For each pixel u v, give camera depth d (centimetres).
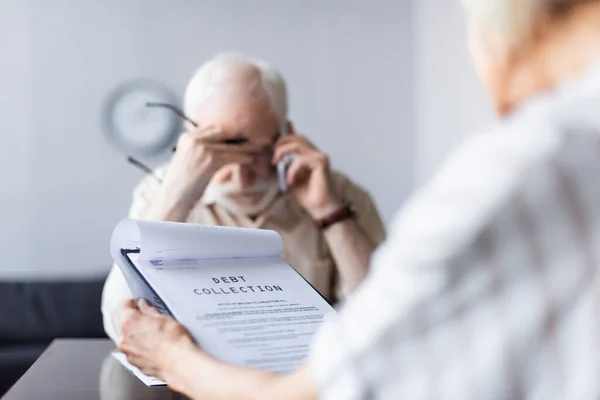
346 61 457
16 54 432
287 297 98
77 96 436
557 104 52
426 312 52
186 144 168
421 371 52
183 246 101
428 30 438
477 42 60
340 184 195
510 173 50
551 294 50
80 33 436
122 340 87
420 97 453
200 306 91
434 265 51
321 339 57
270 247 109
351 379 54
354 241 177
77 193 436
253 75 175
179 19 444
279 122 181
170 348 81
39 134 433
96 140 437
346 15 457
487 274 51
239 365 79
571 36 54
